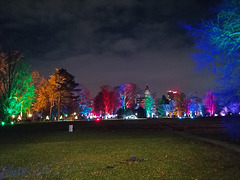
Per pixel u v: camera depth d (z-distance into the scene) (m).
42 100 68.69
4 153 13.21
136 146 15.45
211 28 12.37
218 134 22.98
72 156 12.07
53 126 39.62
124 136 22.84
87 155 12.30
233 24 11.78
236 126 31.72
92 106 108.19
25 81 48.03
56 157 11.85
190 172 8.41
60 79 70.00
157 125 38.75
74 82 72.69
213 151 13.14
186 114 95.25
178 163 9.98
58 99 71.25
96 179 7.72
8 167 9.71
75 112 83.44
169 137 21.47
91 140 19.47
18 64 47.03
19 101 48.34
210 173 8.23
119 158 11.30
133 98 92.31
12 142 18.61
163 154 12.27
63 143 17.56
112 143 17.22
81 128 34.75
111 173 8.42
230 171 8.42
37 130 31.69
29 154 12.83
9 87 46.25
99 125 40.50
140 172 8.52
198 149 13.93
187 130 29.48
